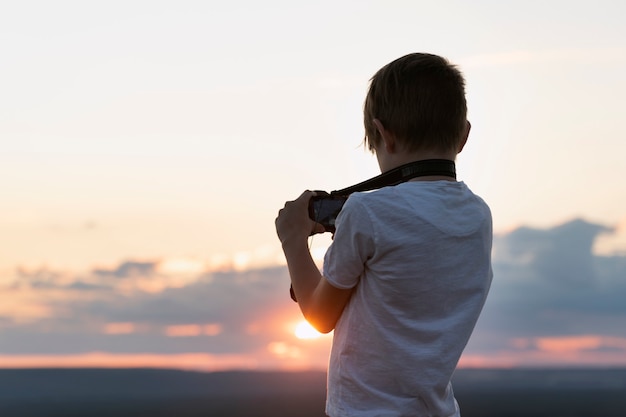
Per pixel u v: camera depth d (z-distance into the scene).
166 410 95.25
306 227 2.34
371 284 2.21
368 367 2.20
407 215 2.20
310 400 109.88
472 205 2.31
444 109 2.25
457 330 2.22
